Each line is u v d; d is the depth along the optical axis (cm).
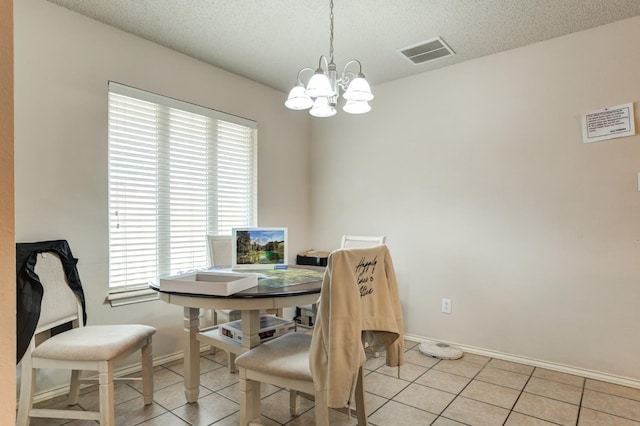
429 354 284
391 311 163
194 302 177
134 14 233
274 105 363
